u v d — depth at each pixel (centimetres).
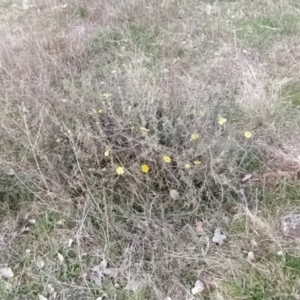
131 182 289
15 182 302
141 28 496
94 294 246
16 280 255
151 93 325
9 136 326
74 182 293
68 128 312
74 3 550
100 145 304
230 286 244
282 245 260
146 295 244
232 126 331
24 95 354
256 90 366
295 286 239
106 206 275
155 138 289
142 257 260
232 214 284
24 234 280
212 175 281
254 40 458
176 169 294
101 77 412
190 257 259
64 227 280
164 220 279
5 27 512
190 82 367
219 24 487
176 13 524
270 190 296
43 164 308
